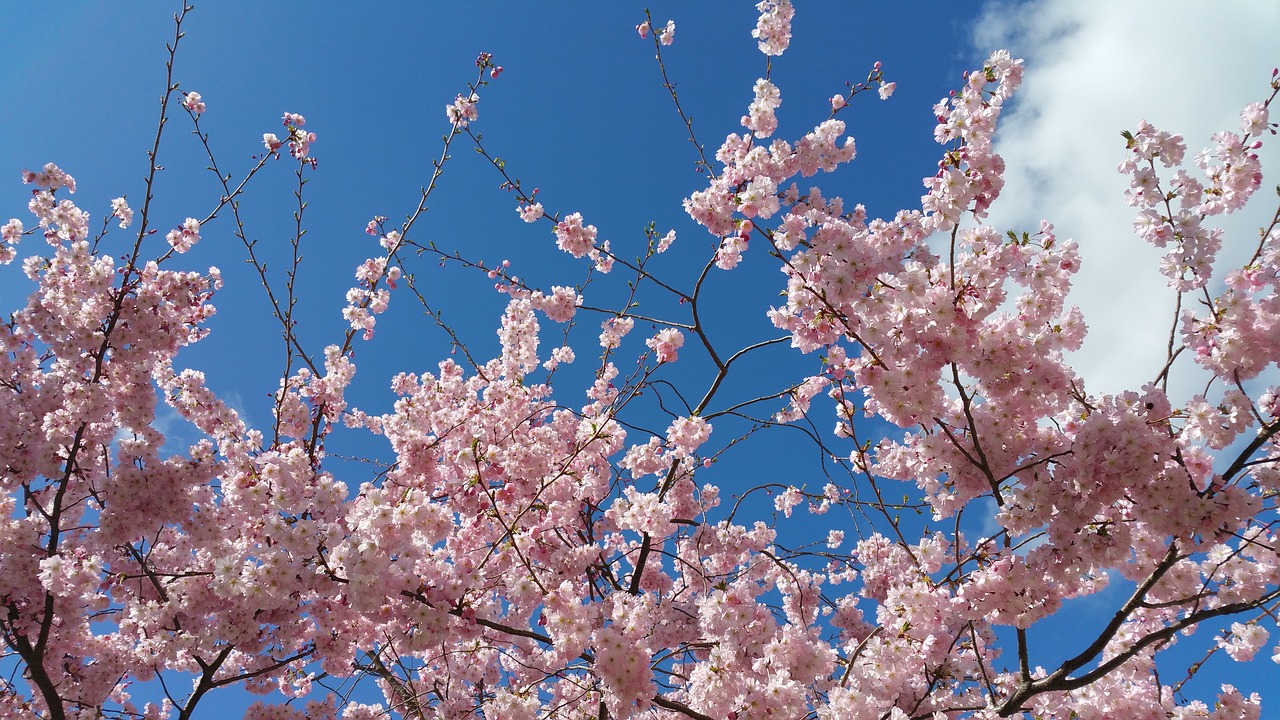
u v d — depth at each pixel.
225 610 4.89
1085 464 3.54
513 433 5.47
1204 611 3.65
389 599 4.04
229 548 5.07
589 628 4.14
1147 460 3.42
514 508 5.25
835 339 4.15
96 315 4.73
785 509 6.77
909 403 3.87
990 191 3.41
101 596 4.80
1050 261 3.63
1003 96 3.43
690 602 5.70
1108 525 3.74
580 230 5.34
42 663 4.68
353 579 3.82
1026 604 3.88
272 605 4.21
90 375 4.90
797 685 3.92
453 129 5.77
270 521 3.96
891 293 3.76
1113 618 3.92
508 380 6.16
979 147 3.39
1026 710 4.36
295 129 5.59
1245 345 3.34
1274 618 3.58
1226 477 3.49
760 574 6.26
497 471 5.24
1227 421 3.32
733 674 4.03
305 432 6.12
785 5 4.19
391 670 6.86
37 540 4.68
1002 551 3.95
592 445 5.48
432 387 6.74
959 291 3.65
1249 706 4.16
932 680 4.77
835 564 7.24
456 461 5.28
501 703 4.61
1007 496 3.80
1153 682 4.59
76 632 5.26
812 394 5.47
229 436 5.91
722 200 4.20
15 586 4.55
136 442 4.86
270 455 4.52
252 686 6.31
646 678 3.96
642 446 5.46
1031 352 3.70
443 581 4.29
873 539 6.33
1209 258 3.29
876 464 5.32
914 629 4.08
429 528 4.17
